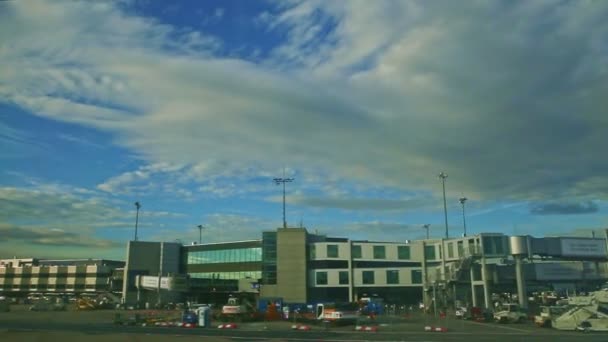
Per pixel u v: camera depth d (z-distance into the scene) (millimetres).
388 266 111000
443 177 110500
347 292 109875
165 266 130125
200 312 55188
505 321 59469
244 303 87562
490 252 83812
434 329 47469
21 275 170875
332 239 128000
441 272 88688
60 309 104938
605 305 57125
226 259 123500
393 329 49812
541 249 83625
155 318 67375
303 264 109500
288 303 99562
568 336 40281
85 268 163625
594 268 93625
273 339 37781
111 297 117375
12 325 55969
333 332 45844
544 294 94125
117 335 38500
